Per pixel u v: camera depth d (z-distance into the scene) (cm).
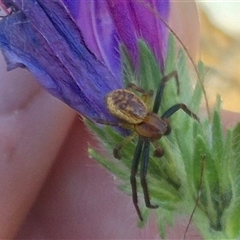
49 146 5
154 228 5
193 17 5
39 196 5
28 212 5
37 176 5
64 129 5
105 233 5
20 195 5
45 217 5
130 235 5
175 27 5
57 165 5
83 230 5
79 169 5
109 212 5
